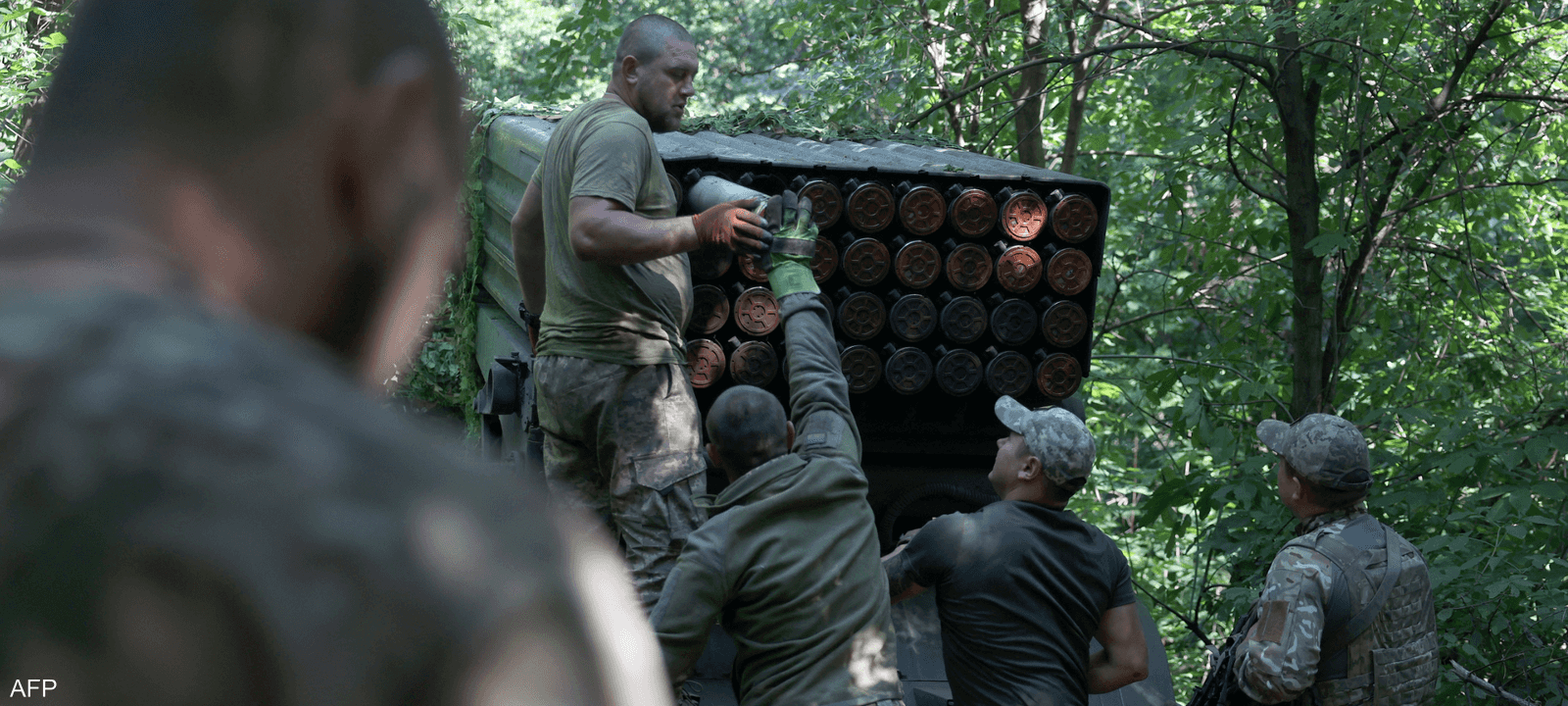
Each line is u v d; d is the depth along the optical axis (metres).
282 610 0.27
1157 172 7.45
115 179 0.33
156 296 0.32
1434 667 3.42
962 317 4.28
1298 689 3.22
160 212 0.34
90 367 0.29
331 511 0.29
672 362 3.62
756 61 17.28
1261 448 6.67
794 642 2.81
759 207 3.25
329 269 0.38
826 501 2.88
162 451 0.28
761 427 2.96
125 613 0.27
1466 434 5.50
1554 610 4.73
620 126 3.40
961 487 4.54
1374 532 3.37
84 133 0.34
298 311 0.37
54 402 0.28
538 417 4.02
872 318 4.21
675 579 2.84
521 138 4.82
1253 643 3.31
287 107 0.36
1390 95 6.40
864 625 2.85
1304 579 3.28
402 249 0.40
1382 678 3.29
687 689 3.63
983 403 4.49
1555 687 4.96
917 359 4.25
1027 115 8.05
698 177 3.94
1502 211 7.32
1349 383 6.98
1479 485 5.63
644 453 3.56
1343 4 5.74
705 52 17.44
